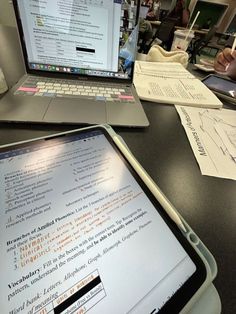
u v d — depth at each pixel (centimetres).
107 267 19
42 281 17
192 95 60
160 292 18
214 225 28
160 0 277
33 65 49
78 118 41
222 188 34
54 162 29
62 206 23
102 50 49
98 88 51
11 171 26
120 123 42
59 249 20
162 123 48
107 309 17
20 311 16
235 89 66
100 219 23
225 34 243
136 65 74
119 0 43
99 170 29
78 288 17
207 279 20
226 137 46
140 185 28
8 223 21
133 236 22
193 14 289
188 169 36
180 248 22
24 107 41
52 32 45
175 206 29
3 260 18
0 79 43
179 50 92
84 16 44
